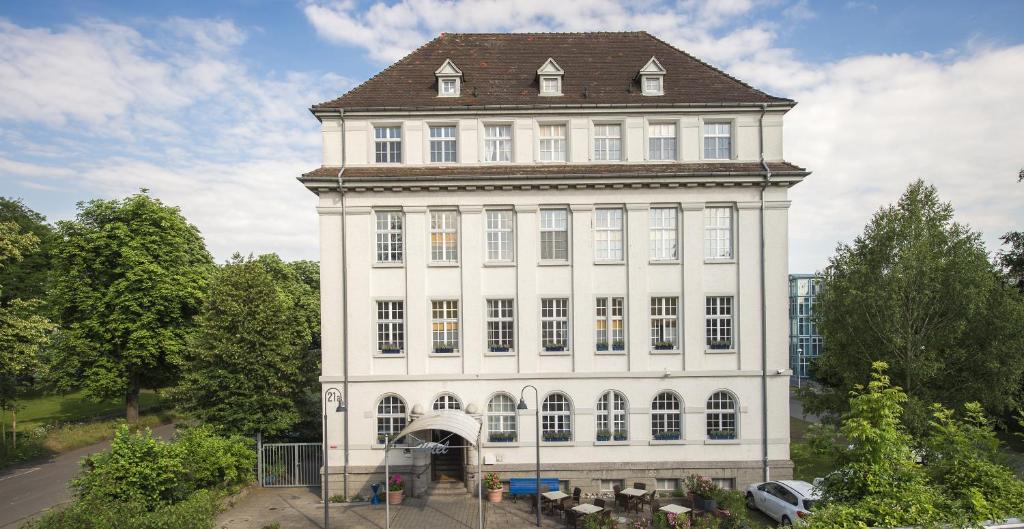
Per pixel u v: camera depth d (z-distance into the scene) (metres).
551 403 23.88
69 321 36.06
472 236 23.89
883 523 11.03
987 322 22.48
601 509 19.67
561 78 24.97
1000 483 11.71
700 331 23.83
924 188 23.61
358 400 23.66
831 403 25.69
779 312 23.88
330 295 23.77
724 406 23.91
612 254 24.17
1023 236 33.66
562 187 23.67
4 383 28.58
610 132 24.61
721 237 24.19
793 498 19.33
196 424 28.55
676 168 23.88
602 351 23.81
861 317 23.56
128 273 34.69
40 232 51.38
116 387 35.16
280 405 25.77
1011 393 22.80
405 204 23.83
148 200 36.78
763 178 23.56
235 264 27.19
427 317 23.86
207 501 18.00
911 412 21.94
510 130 24.48
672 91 24.92
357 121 24.27
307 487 24.72
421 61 26.25
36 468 29.66
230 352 24.88
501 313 24.08
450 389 23.72
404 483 23.25
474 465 23.56
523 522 20.47
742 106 24.09
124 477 18.47
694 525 19.09
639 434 23.67
